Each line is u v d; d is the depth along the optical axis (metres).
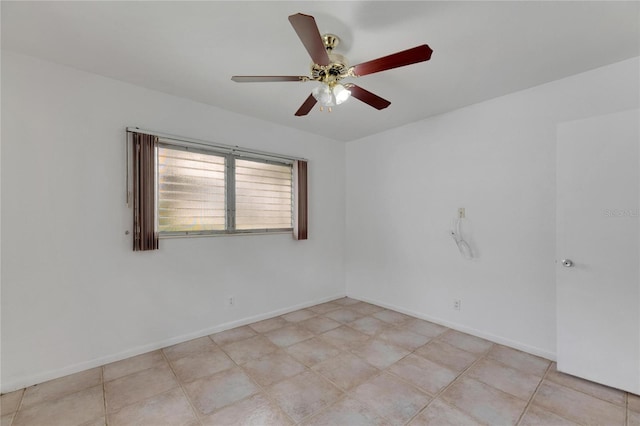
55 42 1.96
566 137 2.28
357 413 1.84
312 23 1.32
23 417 1.80
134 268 2.58
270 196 3.57
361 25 1.75
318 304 4.07
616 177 2.07
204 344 2.81
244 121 3.29
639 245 1.99
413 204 3.55
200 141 2.93
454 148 3.14
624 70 2.16
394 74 2.35
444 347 2.74
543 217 2.53
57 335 2.23
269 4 1.58
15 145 2.09
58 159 2.24
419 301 3.51
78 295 2.32
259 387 2.12
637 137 2.00
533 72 2.33
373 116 3.33
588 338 2.18
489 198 2.88
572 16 1.67
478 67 2.25
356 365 2.42
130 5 1.59
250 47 2.00
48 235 2.20
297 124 3.62
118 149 2.50
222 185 3.14
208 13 1.66
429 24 1.74
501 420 1.78
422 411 1.86
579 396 2.00
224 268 3.15
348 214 4.43
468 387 2.11
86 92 2.36
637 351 2.00
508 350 2.68
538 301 2.57
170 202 2.79
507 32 1.82
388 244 3.86
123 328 2.53
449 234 3.20
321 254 4.11
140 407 1.90
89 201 2.37
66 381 2.18
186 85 2.58
